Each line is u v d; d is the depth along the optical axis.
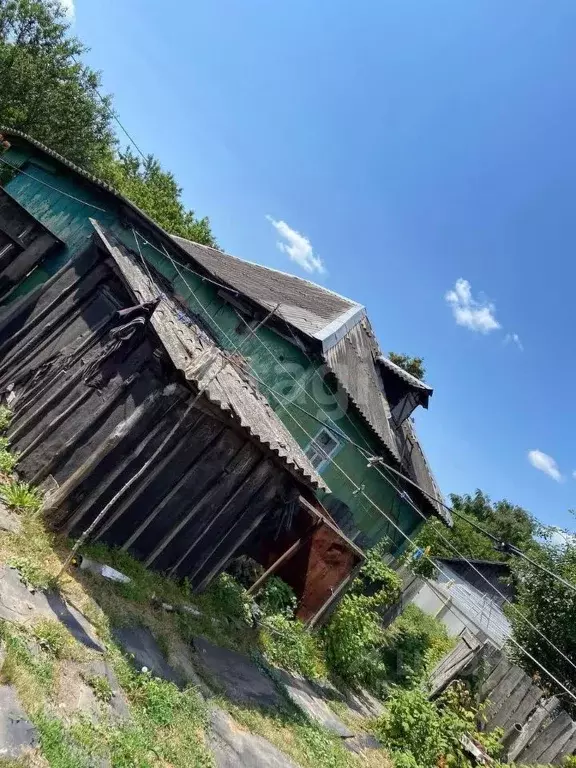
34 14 24.27
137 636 5.95
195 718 5.39
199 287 12.84
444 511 17.70
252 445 7.95
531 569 12.78
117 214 12.57
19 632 4.48
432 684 10.41
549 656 11.68
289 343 12.66
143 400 6.83
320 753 6.74
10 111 22.58
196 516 7.78
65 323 8.01
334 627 10.72
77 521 6.43
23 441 6.92
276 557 10.21
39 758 3.46
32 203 13.68
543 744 9.54
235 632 8.17
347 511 14.26
